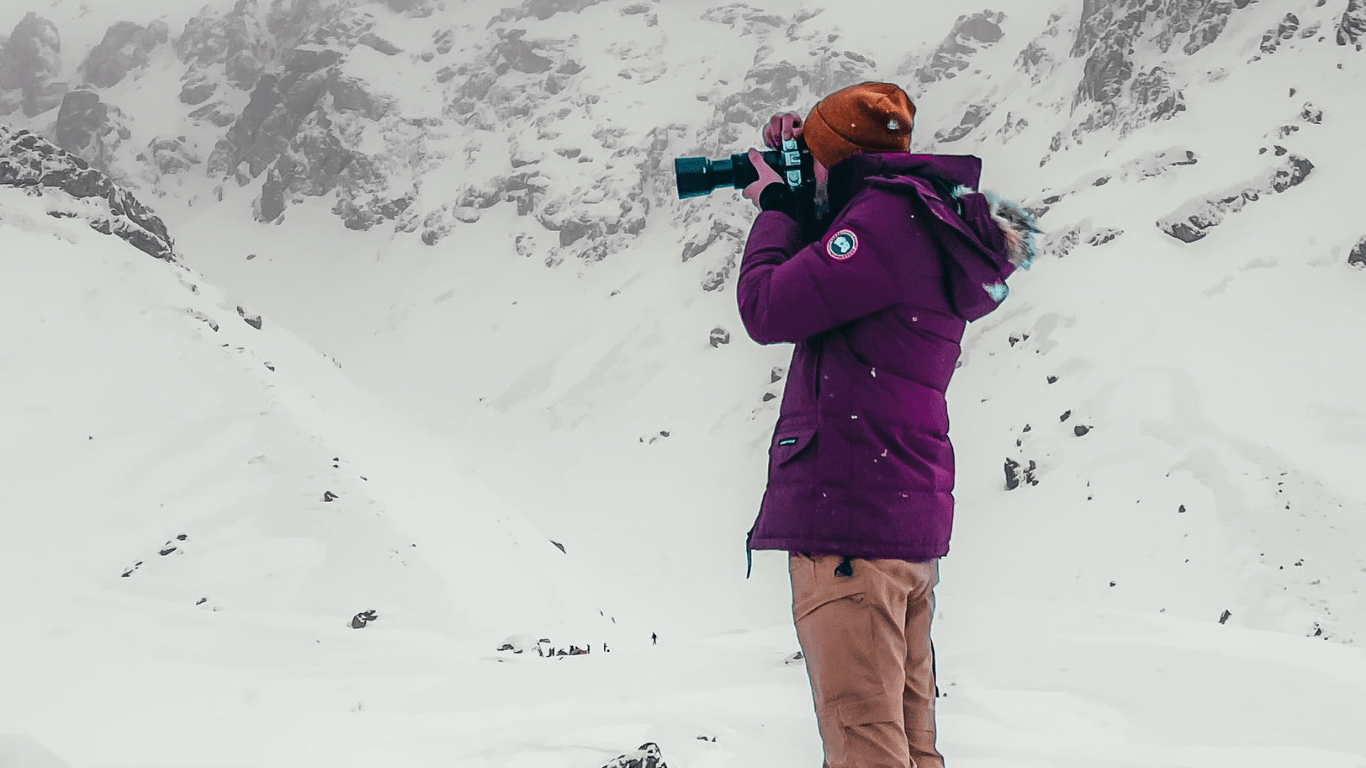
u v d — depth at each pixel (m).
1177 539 42.81
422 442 47.38
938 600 18.20
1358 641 32.81
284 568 29.12
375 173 153.88
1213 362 56.41
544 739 7.79
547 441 89.94
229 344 42.28
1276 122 79.75
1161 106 89.75
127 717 12.58
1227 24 96.81
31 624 24.41
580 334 109.75
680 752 6.87
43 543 29.61
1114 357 61.16
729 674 12.05
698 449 82.19
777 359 93.19
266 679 19.05
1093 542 45.56
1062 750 7.09
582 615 32.34
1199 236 71.44
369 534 30.48
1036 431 57.69
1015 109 114.81
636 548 64.81
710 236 118.00
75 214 47.47
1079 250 76.44
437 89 171.62
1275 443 46.56
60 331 40.09
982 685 11.05
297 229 151.88
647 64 162.25
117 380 38.34
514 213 139.12
